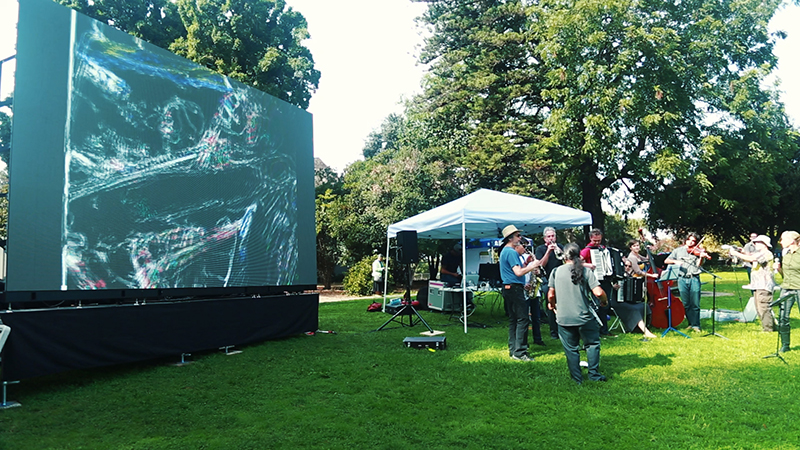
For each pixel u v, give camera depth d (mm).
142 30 21828
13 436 4242
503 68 25672
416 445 4062
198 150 7445
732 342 8133
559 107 22547
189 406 5086
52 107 5527
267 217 8789
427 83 26078
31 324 5328
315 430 4398
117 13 21688
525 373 6344
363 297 21000
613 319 10719
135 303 6559
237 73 21625
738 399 5156
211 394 5492
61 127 5605
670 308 9367
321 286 28031
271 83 23094
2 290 5926
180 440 4180
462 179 24547
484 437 4195
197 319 7324
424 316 12633
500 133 24078
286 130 9477
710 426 4391
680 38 20969
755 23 22125
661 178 23250
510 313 7340
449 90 24828
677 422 4504
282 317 9062
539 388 5652
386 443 4102
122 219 6250
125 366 6836
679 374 6156
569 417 4668
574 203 27984
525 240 10297
